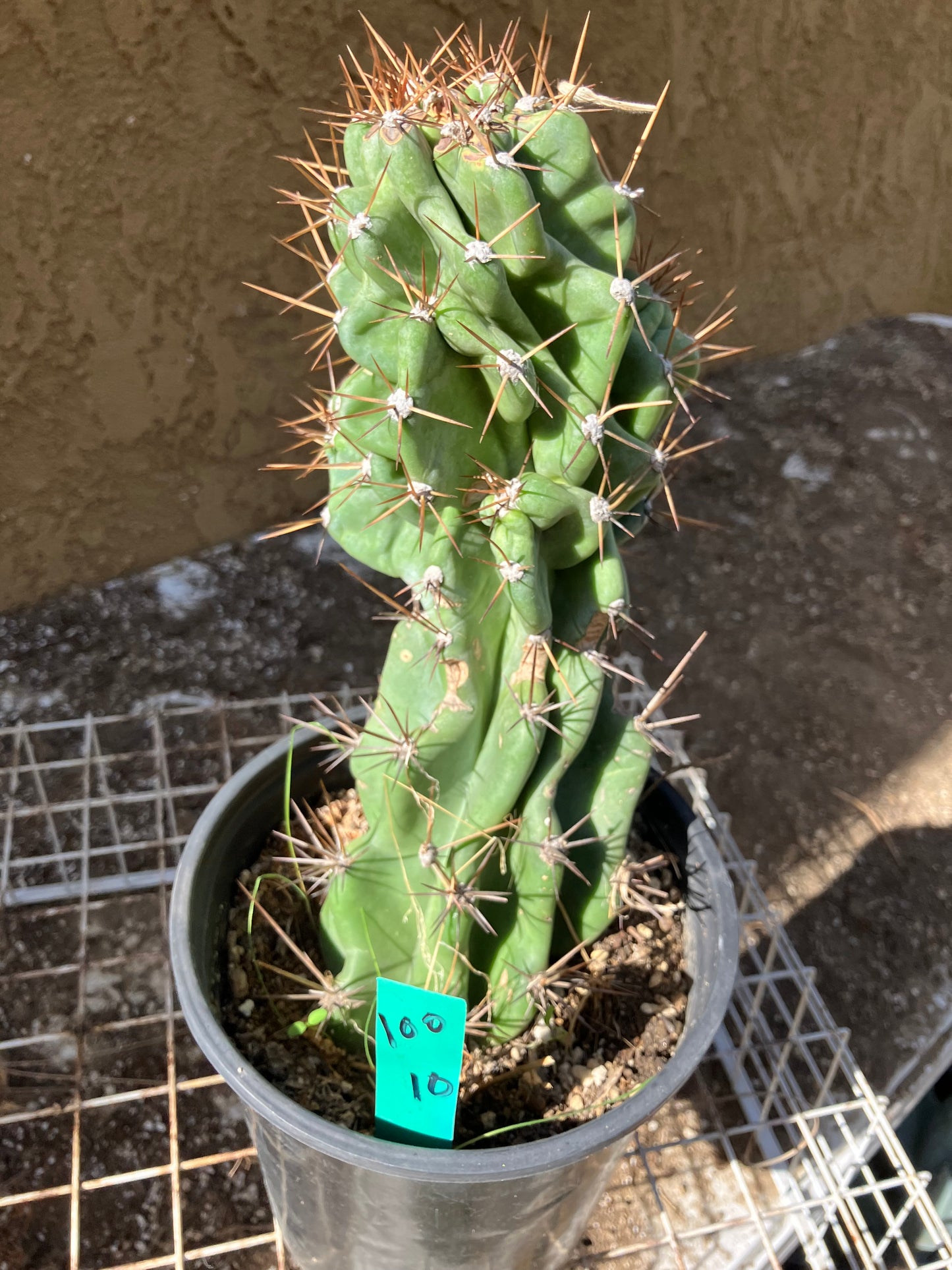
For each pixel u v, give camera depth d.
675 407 0.85
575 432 0.73
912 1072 1.45
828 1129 1.30
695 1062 0.79
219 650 1.98
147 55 1.67
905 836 1.80
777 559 2.37
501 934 0.93
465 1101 0.88
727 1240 1.16
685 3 2.25
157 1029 1.37
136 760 1.73
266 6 1.73
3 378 1.82
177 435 2.04
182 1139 1.26
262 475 2.19
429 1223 0.82
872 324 3.21
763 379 2.96
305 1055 0.90
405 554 0.81
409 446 0.68
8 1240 1.17
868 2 2.52
